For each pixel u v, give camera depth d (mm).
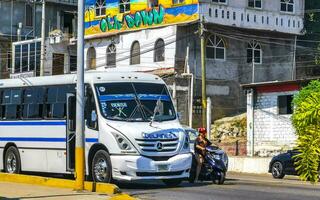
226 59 44750
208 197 15539
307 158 5676
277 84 34562
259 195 16125
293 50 48156
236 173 31094
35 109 20859
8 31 61406
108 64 49000
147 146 17125
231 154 36969
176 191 17203
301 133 5715
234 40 45125
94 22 50219
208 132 35281
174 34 43250
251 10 45156
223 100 44500
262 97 35688
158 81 19188
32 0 60031
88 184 16141
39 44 56094
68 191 15805
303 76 48688
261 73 46469
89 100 18281
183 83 42625
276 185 20094
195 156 20156
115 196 14695
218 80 44344
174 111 18844
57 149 19703
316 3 51312
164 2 44250
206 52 43906
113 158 17156
